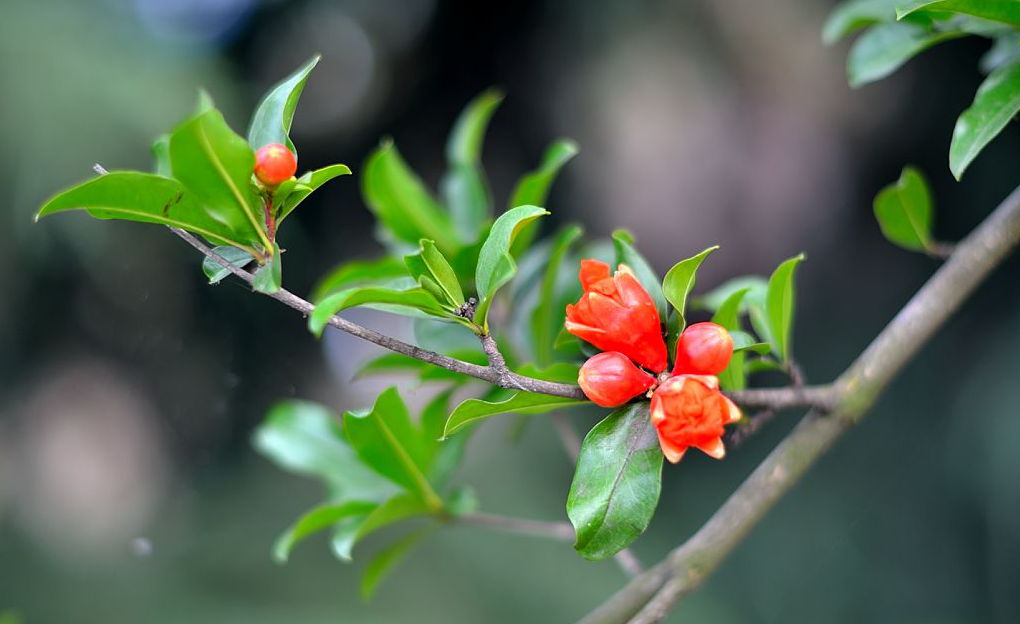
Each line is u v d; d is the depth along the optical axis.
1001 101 1.41
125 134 4.85
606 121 5.66
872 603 5.68
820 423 1.67
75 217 4.91
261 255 1.29
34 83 4.70
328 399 6.03
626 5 5.65
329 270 6.42
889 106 5.65
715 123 5.59
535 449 6.01
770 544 5.95
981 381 5.64
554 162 1.94
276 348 5.88
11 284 5.02
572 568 5.62
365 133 6.64
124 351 5.56
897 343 1.71
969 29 1.70
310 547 5.62
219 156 1.19
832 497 5.95
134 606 5.41
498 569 5.56
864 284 6.14
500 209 6.49
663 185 5.64
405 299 1.25
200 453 5.86
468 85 6.52
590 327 1.34
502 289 2.09
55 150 4.71
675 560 1.66
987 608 5.47
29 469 5.63
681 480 6.13
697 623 5.64
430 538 5.66
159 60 5.21
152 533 5.69
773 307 1.63
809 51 5.47
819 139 5.70
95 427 5.70
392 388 1.70
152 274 5.32
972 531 5.55
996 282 5.76
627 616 1.64
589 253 2.06
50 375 5.55
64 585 5.50
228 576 5.51
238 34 6.14
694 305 1.91
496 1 6.07
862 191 5.93
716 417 1.25
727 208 5.68
